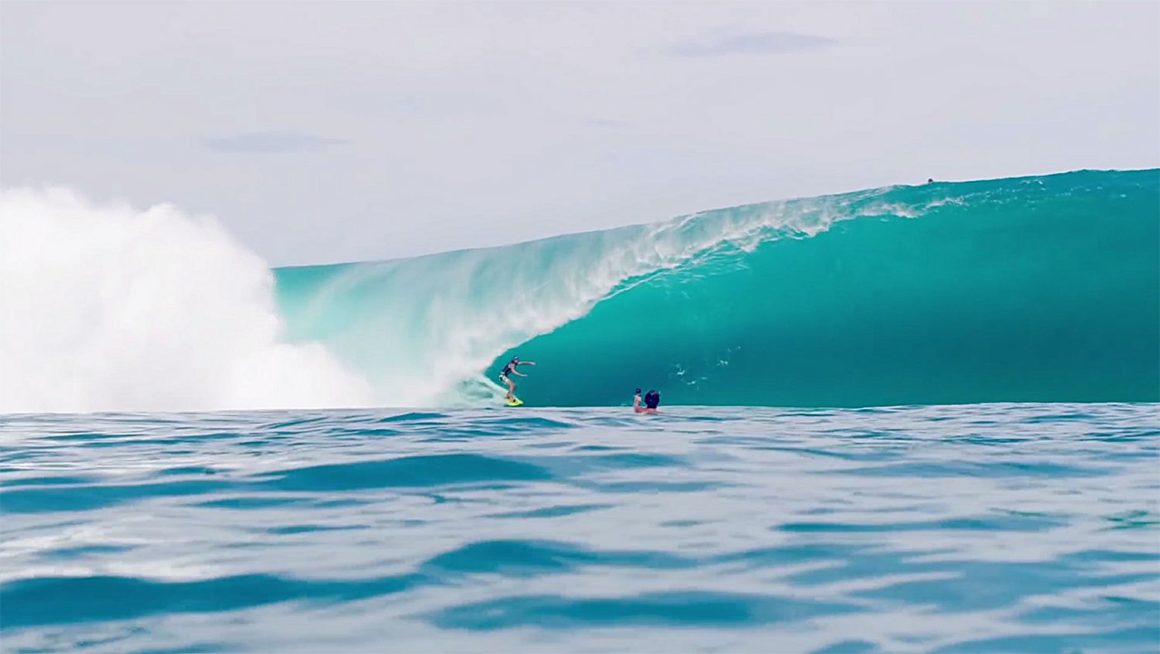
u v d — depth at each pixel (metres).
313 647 5.54
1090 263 32.94
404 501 9.62
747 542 7.85
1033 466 11.92
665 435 15.35
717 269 33.19
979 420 19.00
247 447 13.81
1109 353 31.95
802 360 31.98
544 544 7.79
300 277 34.06
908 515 8.90
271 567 7.14
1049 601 6.25
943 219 33.78
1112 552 7.46
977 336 32.31
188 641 5.64
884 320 32.53
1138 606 6.12
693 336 32.28
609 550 7.60
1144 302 32.41
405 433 15.51
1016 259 33.16
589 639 5.64
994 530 8.26
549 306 32.84
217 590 6.60
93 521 8.75
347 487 10.40
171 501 9.65
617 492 10.11
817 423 18.19
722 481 10.78
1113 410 22.19
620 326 32.53
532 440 14.41
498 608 6.19
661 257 33.28
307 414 20.62
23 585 6.74
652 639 5.64
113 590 6.62
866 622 5.90
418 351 32.88
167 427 17.36
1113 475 11.25
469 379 32.47
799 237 33.66
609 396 31.81
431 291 33.38
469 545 7.76
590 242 33.28
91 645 5.60
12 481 10.80
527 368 32.34
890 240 33.53
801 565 7.14
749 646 5.52
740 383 31.73
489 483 10.64
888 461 12.37
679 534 8.13
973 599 6.32
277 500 9.69
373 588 6.62
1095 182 34.16
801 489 10.29
